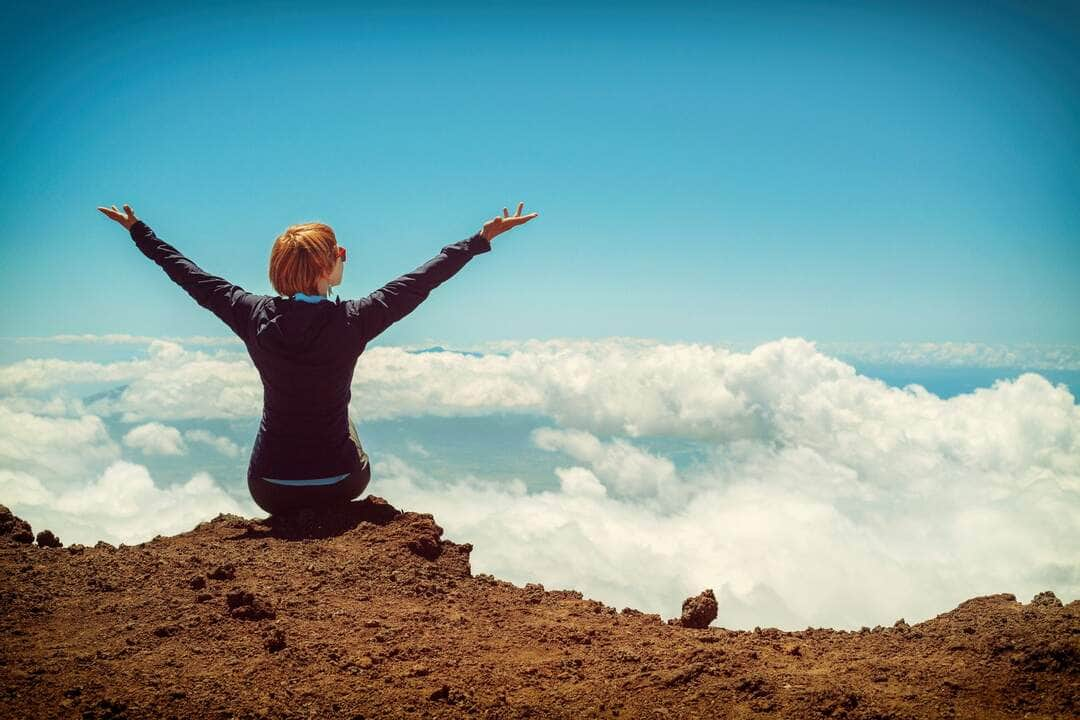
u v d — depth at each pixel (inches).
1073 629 114.5
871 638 133.1
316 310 185.9
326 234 193.0
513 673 121.4
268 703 107.3
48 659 120.1
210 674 117.3
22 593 149.5
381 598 159.2
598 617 155.7
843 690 105.7
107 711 101.8
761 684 109.9
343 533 199.3
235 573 166.7
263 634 134.6
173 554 179.2
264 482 202.1
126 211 203.5
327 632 136.9
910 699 104.0
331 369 190.4
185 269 198.8
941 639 124.8
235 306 191.9
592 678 119.6
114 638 130.3
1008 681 105.7
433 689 113.6
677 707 107.0
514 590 173.8
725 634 143.6
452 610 155.6
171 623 137.0
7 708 102.5
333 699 109.3
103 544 189.5
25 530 192.7
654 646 134.6
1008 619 126.7
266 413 202.8
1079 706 97.7
